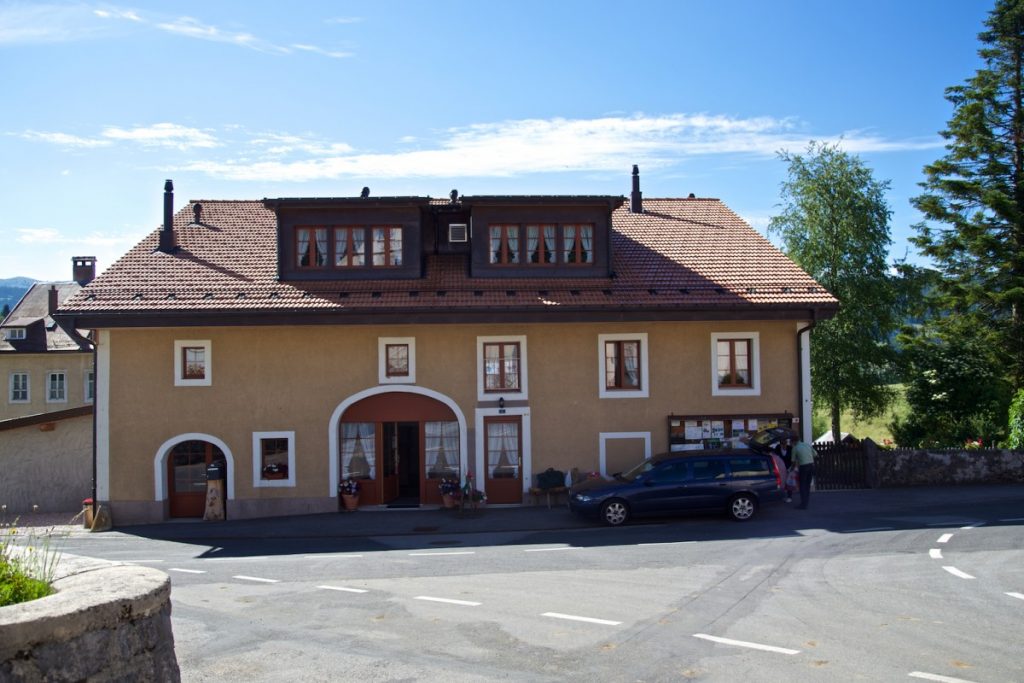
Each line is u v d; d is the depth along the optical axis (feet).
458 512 67.87
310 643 31.96
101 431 69.21
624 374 71.46
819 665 28.09
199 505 70.44
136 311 66.18
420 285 72.13
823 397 113.60
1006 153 111.96
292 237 73.20
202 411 69.67
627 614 35.55
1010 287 108.17
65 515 77.15
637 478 61.11
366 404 71.20
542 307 67.62
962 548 48.08
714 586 40.50
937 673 27.12
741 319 69.62
